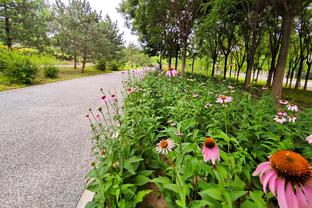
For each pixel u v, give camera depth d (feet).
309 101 25.53
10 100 19.90
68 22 52.70
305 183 2.04
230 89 15.39
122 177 5.24
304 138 7.20
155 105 11.33
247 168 4.83
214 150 3.14
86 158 8.87
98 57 60.75
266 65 63.00
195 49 51.67
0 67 30.58
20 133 11.62
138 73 24.82
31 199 6.28
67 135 11.43
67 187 6.88
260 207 3.51
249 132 7.23
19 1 39.47
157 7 32.42
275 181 2.15
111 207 4.65
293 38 46.03
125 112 9.48
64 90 26.99
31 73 31.22
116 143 6.10
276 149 5.66
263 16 24.32
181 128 6.20
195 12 29.35
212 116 8.39
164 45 45.01
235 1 22.22
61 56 64.39
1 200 6.21
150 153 6.77
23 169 7.92
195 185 4.57
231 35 38.99
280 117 7.64
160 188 4.94
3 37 40.22
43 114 15.56
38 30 44.01
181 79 19.45
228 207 3.26
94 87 30.68
